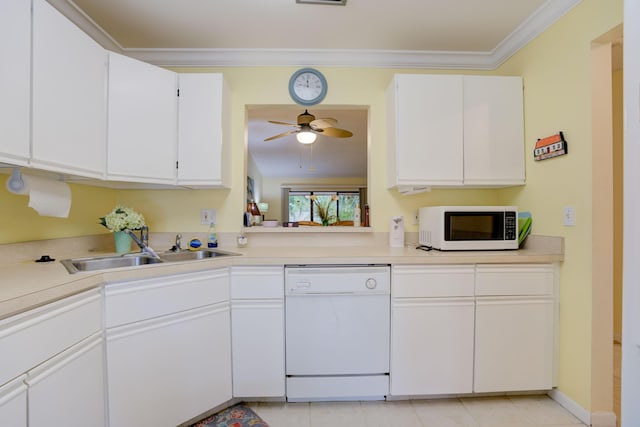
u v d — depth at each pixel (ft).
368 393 5.61
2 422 2.80
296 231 7.22
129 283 4.35
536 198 6.27
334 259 5.48
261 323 5.47
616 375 6.53
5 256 4.61
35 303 3.07
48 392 3.28
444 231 6.21
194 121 6.17
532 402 5.74
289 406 5.62
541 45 6.11
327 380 5.58
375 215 7.43
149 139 5.68
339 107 7.53
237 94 7.27
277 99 7.27
